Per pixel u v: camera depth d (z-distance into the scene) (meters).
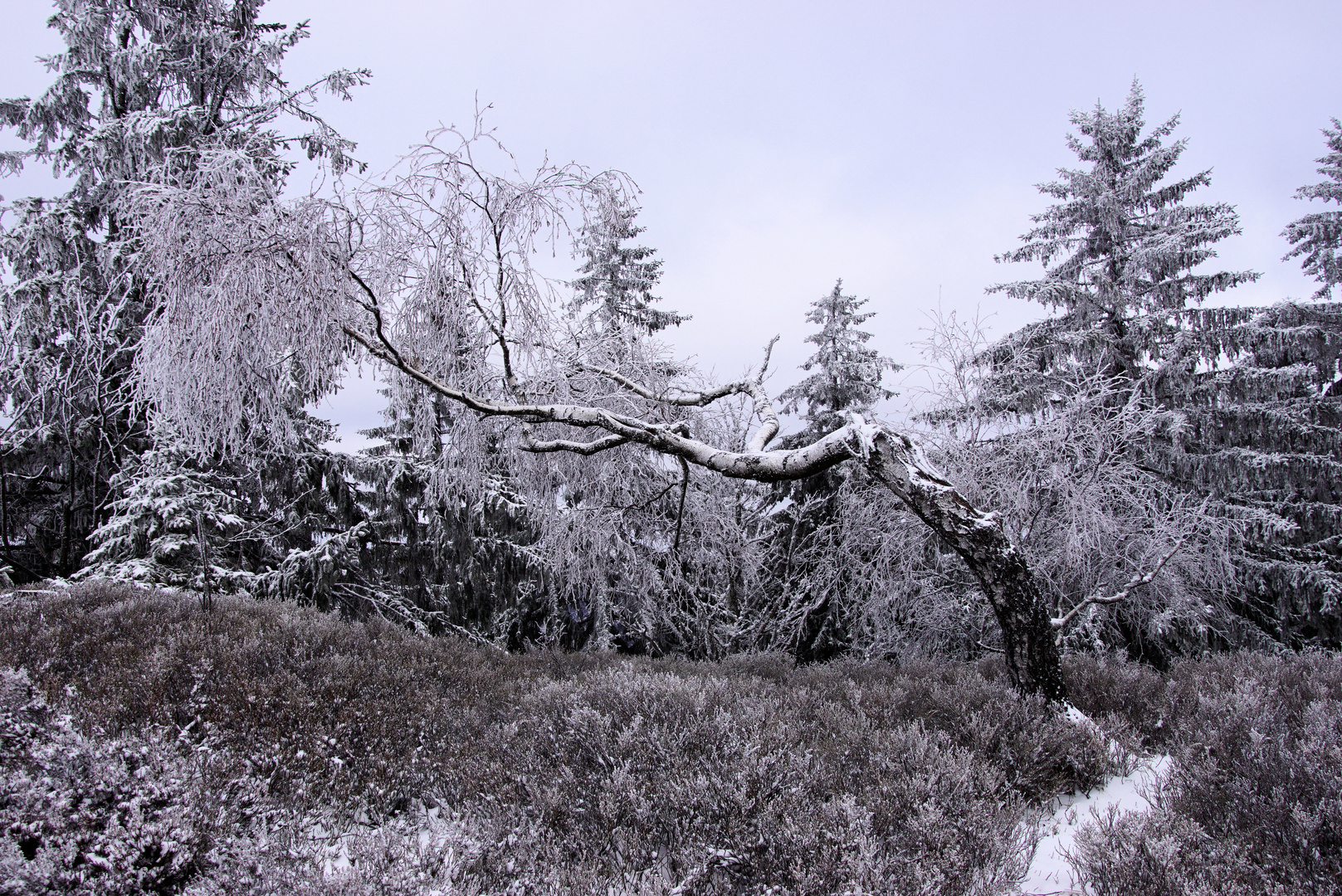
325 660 5.93
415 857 2.74
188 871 2.59
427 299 5.96
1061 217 16.59
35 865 2.24
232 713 4.51
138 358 5.65
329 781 3.90
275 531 12.22
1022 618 4.61
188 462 10.91
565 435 7.71
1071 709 4.57
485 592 13.39
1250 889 2.59
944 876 2.67
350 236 5.61
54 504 13.30
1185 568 10.90
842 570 12.60
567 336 7.34
